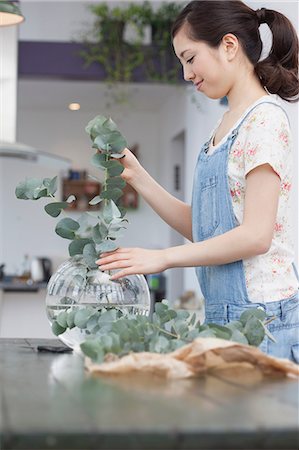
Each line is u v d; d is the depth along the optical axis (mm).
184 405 958
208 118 7090
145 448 791
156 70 7480
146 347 1382
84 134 10688
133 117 10750
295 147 3154
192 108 7926
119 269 1682
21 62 7465
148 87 8992
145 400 995
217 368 1291
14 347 1796
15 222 10391
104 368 1255
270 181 1814
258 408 947
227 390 1096
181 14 1986
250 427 815
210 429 803
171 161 9609
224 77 1967
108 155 1742
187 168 8258
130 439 789
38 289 6523
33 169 10516
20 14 3760
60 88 9195
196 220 2049
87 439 784
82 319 1593
